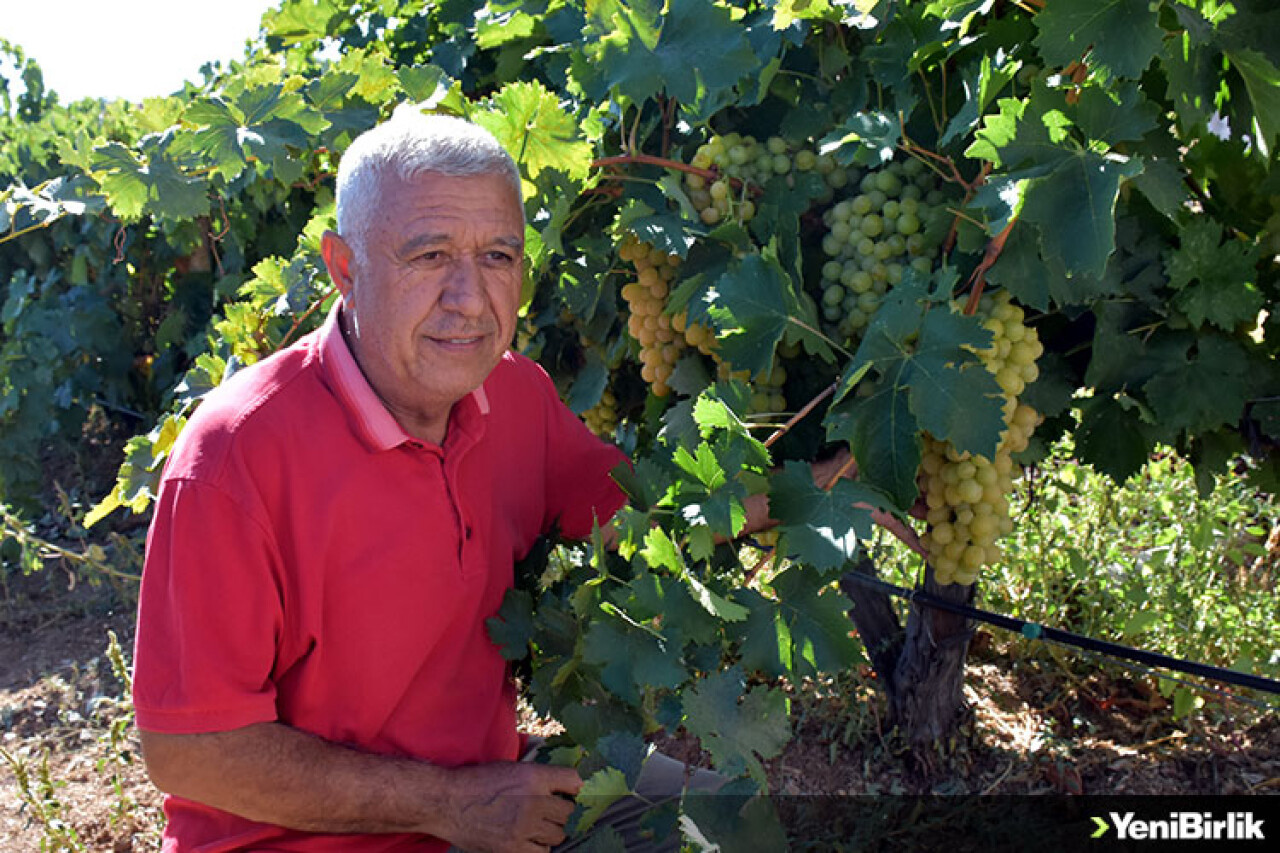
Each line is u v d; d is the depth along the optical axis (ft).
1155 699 12.48
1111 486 14.14
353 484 6.72
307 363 6.97
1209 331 8.36
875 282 8.06
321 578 6.70
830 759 11.81
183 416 10.00
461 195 6.42
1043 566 13.30
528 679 8.10
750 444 6.99
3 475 20.65
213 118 8.89
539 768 7.04
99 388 21.93
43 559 19.71
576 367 10.89
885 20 8.21
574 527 8.54
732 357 7.35
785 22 8.18
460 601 7.22
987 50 7.89
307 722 6.97
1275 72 7.16
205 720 6.40
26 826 11.97
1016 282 7.19
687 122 8.86
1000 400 6.64
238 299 19.20
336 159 12.57
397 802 6.82
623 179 8.71
